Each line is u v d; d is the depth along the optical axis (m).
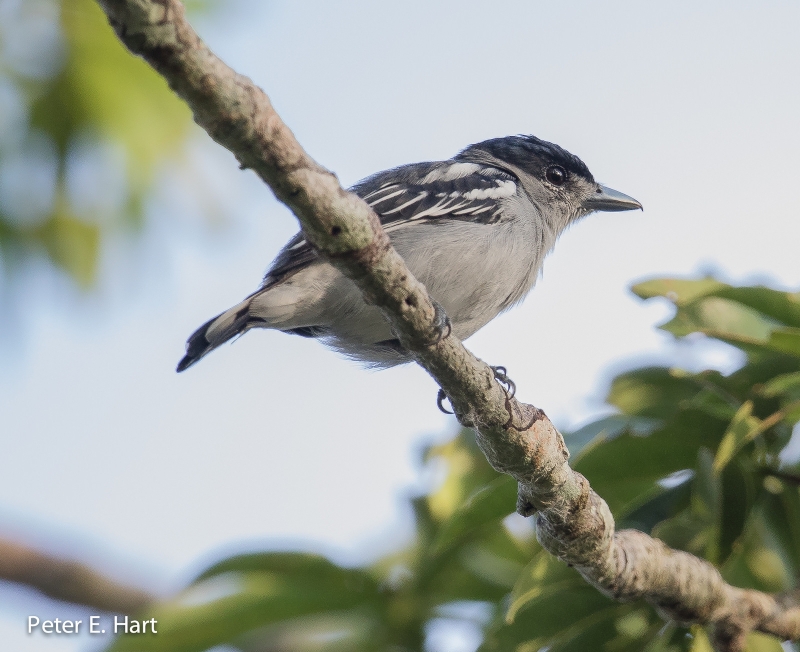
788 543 9.42
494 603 10.45
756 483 9.29
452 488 10.73
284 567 10.10
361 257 6.72
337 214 6.39
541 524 8.58
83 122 13.11
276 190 6.19
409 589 10.36
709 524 9.29
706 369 9.02
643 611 9.37
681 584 8.73
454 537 9.18
